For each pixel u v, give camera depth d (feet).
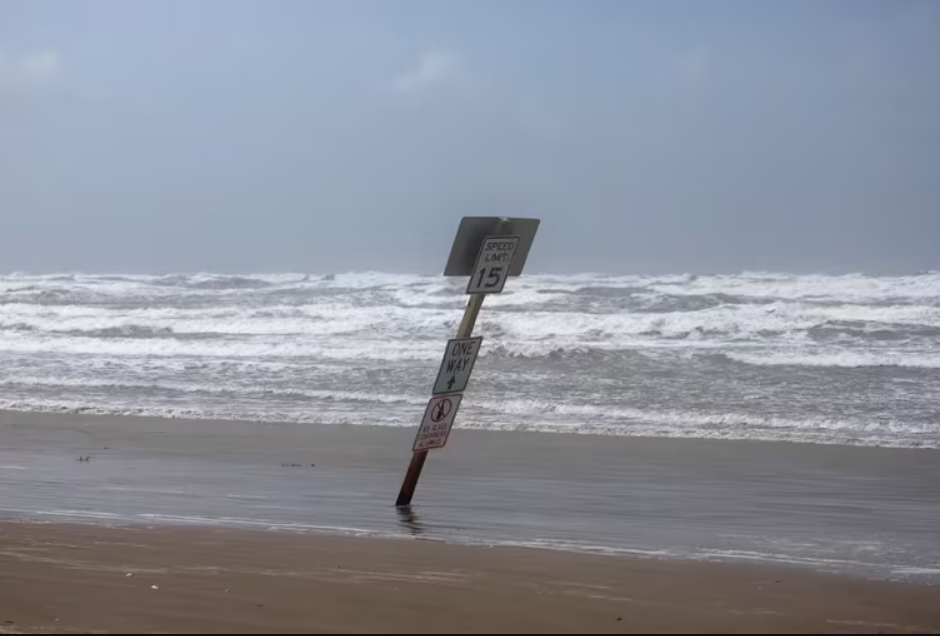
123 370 74.33
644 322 96.53
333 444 47.70
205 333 98.78
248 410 58.54
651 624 19.04
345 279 152.05
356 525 29.73
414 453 32.96
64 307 115.24
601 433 51.39
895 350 81.82
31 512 31.32
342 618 19.13
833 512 32.91
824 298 116.26
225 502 33.68
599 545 27.22
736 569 24.17
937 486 37.63
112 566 23.53
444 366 31.81
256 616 19.25
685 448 46.70
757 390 64.18
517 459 43.80
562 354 79.05
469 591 21.38
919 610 20.47
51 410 59.21
